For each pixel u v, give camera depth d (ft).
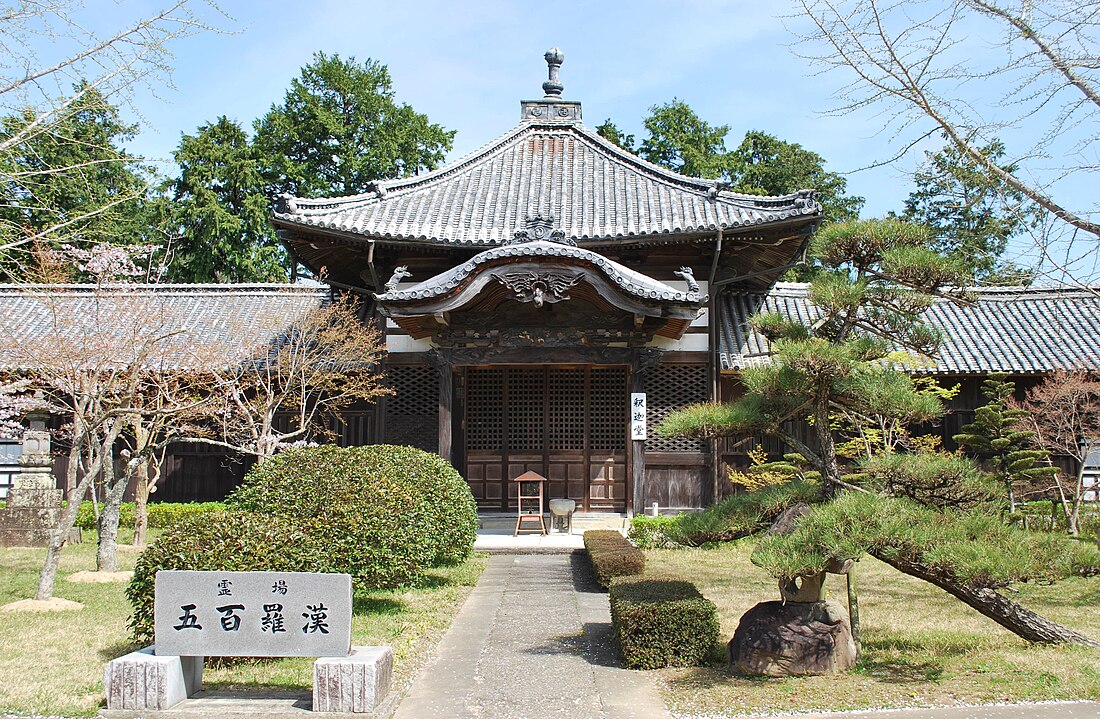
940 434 65.10
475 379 68.13
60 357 39.50
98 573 42.80
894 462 25.72
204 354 54.03
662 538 53.62
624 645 26.94
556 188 69.87
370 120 121.39
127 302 47.85
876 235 27.07
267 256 113.09
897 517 23.59
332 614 22.36
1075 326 68.90
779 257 65.51
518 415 67.77
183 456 70.13
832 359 25.36
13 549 54.08
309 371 58.29
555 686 24.86
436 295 53.06
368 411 65.57
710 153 121.49
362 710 21.48
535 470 67.10
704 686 24.44
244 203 109.91
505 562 49.65
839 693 23.04
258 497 33.73
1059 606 35.53
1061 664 24.27
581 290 55.21
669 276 63.41
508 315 58.75
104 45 23.93
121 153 30.12
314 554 29.66
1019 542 23.48
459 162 72.90
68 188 37.24
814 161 120.88
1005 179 25.40
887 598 37.86
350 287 66.44
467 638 30.96
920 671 25.22
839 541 22.91
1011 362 63.57
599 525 62.03
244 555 27.50
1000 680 23.40
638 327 57.36
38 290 46.39
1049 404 59.62
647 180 70.79
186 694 22.90
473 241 60.18
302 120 117.29
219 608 22.52
